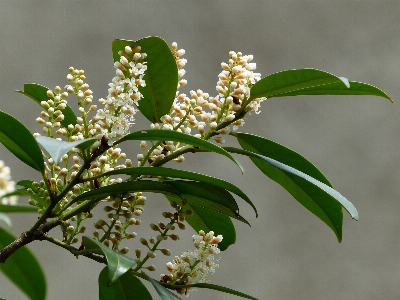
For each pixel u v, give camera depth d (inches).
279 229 252.7
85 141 49.8
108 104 55.8
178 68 63.7
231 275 244.8
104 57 255.8
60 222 59.1
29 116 247.0
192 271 58.2
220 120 61.0
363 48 267.0
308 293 246.2
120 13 260.2
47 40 255.3
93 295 236.8
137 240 231.6
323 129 262.8
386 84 265.7
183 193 61.1
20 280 73.4
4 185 77.1
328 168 258.8
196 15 263.3
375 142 262.1
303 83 59.8
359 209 255.6
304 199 69.1
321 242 252.5
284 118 262.1
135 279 61.7
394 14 268.8
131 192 59.3
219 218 72.9
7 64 249.3
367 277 248.2
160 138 54.8
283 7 267.6
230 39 262.5
